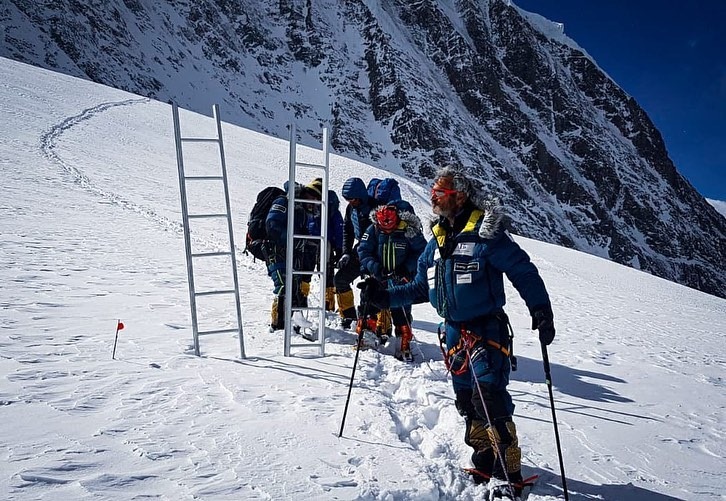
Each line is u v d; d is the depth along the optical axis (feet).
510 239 12.47
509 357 12.75
